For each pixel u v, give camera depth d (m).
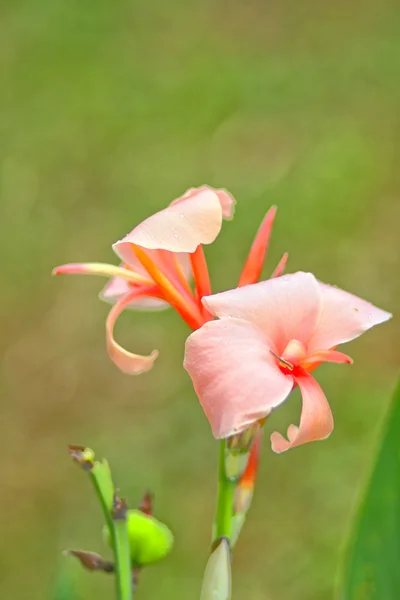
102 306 2.14
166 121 2.79
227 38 3.31
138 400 1.87
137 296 0.88
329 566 1.45
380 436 0.85
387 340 1.91
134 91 2.96
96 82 3.03
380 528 0.85
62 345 2.04
